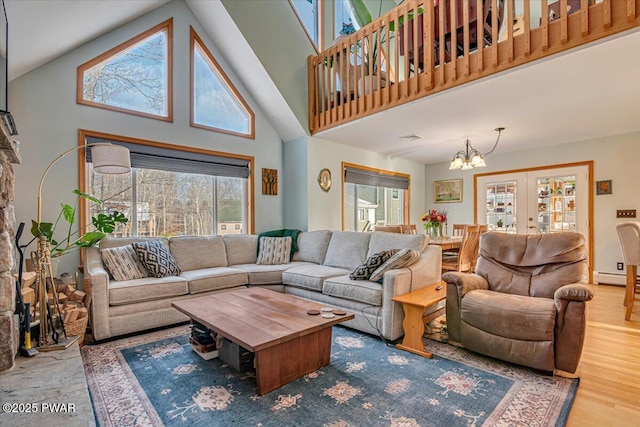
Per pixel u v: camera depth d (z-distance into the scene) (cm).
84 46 340
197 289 323
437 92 326
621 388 196
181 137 404
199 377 210
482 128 443
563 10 251
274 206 496
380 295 277
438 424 161
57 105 322
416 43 339
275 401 182
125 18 356
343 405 178
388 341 270
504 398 184
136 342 270
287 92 449
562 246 257
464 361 234
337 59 456
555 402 180
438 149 571
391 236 354
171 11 400
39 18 243
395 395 188
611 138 486
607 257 490
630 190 471
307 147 475
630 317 329
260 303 248
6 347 163
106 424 163
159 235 396
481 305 237
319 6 545
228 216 458
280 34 447
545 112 379
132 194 377
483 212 628
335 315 218
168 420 166
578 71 276
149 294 291
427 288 298
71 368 166
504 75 284
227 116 456
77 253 331
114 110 356
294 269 368
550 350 207
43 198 314
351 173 543
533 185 566
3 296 164
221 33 423
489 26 348
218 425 162
